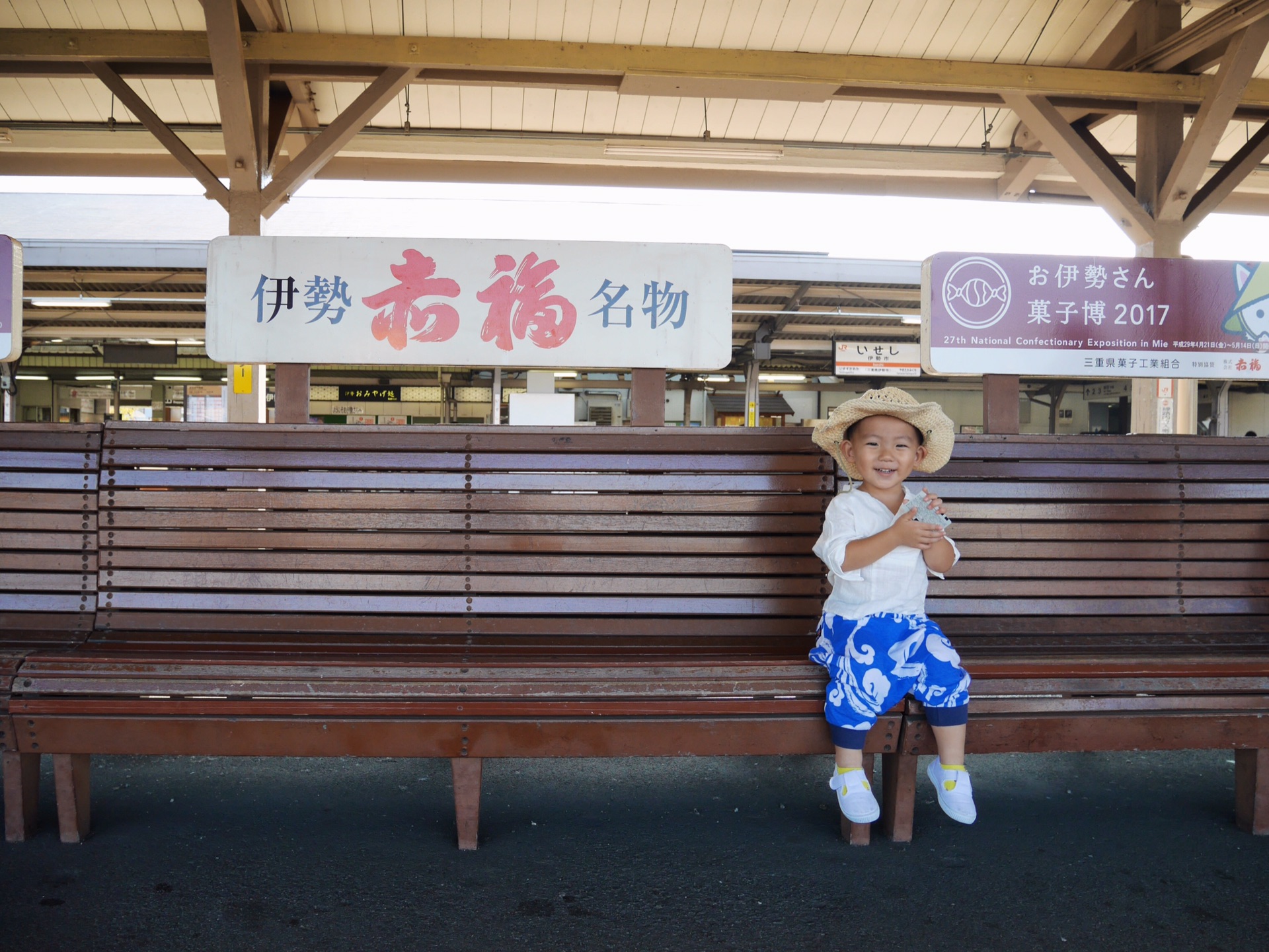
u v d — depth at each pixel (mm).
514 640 2646
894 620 2178
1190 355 3188
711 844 2393
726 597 2723
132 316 15477
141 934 1852
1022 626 2779
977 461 2832
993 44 8711
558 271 2912
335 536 2682
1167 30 8094
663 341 2930
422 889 2092
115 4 7719
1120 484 2854
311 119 9688
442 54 7488
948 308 3115
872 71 7867
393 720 2227
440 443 2721
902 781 2383
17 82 8945
